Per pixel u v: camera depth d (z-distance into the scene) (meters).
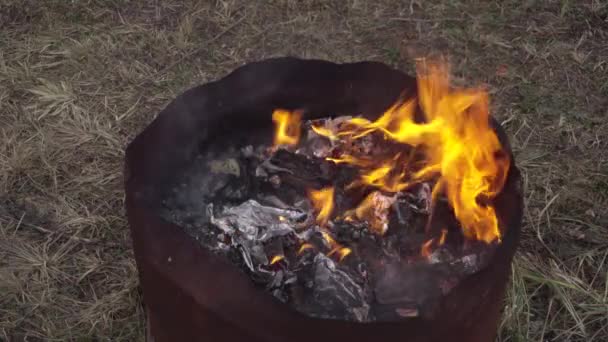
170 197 2.09
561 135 3.00
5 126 3.00
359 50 3.37
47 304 2.41
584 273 2.54
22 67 3.24
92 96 3.14
